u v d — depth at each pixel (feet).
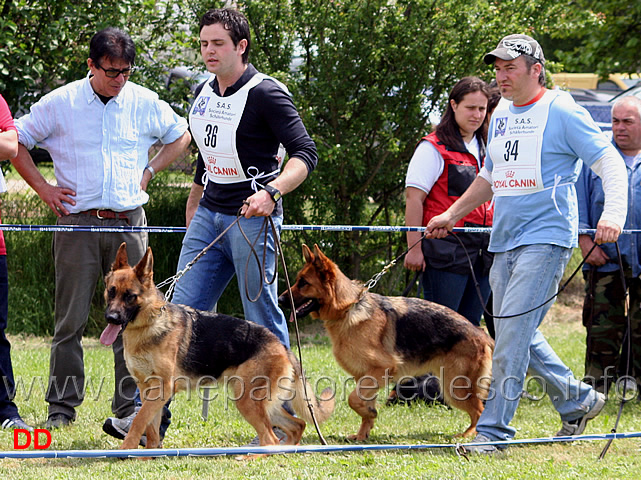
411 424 36.14
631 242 41.32
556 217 29.07
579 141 28.50
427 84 63.00
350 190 65.41
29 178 33.09
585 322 43.65
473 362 33.76
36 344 56.13
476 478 25.85
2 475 25.38
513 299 29.32
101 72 32.42
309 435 33.73
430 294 39.99
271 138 30.81
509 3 63.41
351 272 66.64
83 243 32.94
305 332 64.28
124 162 33.76
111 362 47.57
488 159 32.30
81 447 30.30
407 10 62.08
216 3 60.59
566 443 32.04
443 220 32.94
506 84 29.40
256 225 30.63
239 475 26.13
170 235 62.59
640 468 27.73
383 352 33.14
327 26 60.85
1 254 32.55
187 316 29.48
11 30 56.49
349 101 62.85
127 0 59.62
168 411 30.99
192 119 31.35
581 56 97.35
